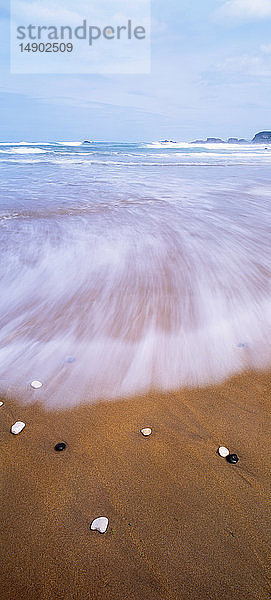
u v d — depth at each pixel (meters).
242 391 3.67
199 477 2.68
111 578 2.05
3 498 2.51
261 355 4.30
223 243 9.07
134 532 2.28
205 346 4.49
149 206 13.45
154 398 3.57
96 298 5.91
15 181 18.88
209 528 2.31
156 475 2.70
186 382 3.81
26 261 7.56
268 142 119.81
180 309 5.52
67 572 2.08
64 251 8.22
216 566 2.10
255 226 10.91
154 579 2.04
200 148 78.88
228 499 2.50
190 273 7.03
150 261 7.66
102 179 20.56
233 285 6.48
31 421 3.26
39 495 2.54
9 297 5.93
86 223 10.73
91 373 3.96
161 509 2.43
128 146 80.88
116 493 2.55
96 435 3.09
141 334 4.79
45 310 5.49
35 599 1.96
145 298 5.91
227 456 2.86
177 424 3.22
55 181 19.23
